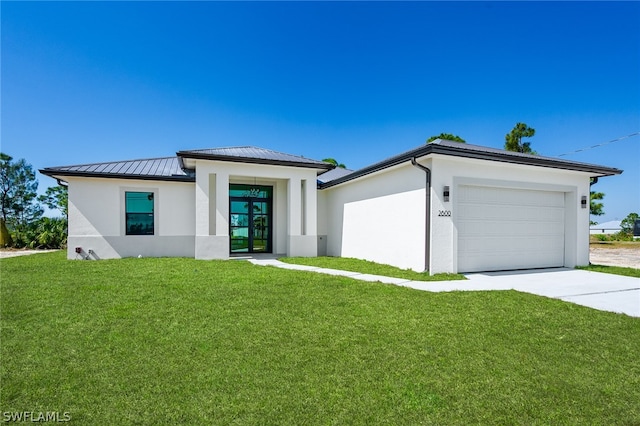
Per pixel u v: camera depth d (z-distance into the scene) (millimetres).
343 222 13625
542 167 9414
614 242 27625
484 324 4402
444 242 8586
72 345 3590
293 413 2363
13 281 7062
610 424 2281
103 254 12141
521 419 2326
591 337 3961
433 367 3131
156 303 5289
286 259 11945
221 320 4469
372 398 2578
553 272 9227
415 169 9266
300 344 3668
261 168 12562
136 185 12570
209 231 12375
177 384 2771
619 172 10367
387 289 6477
